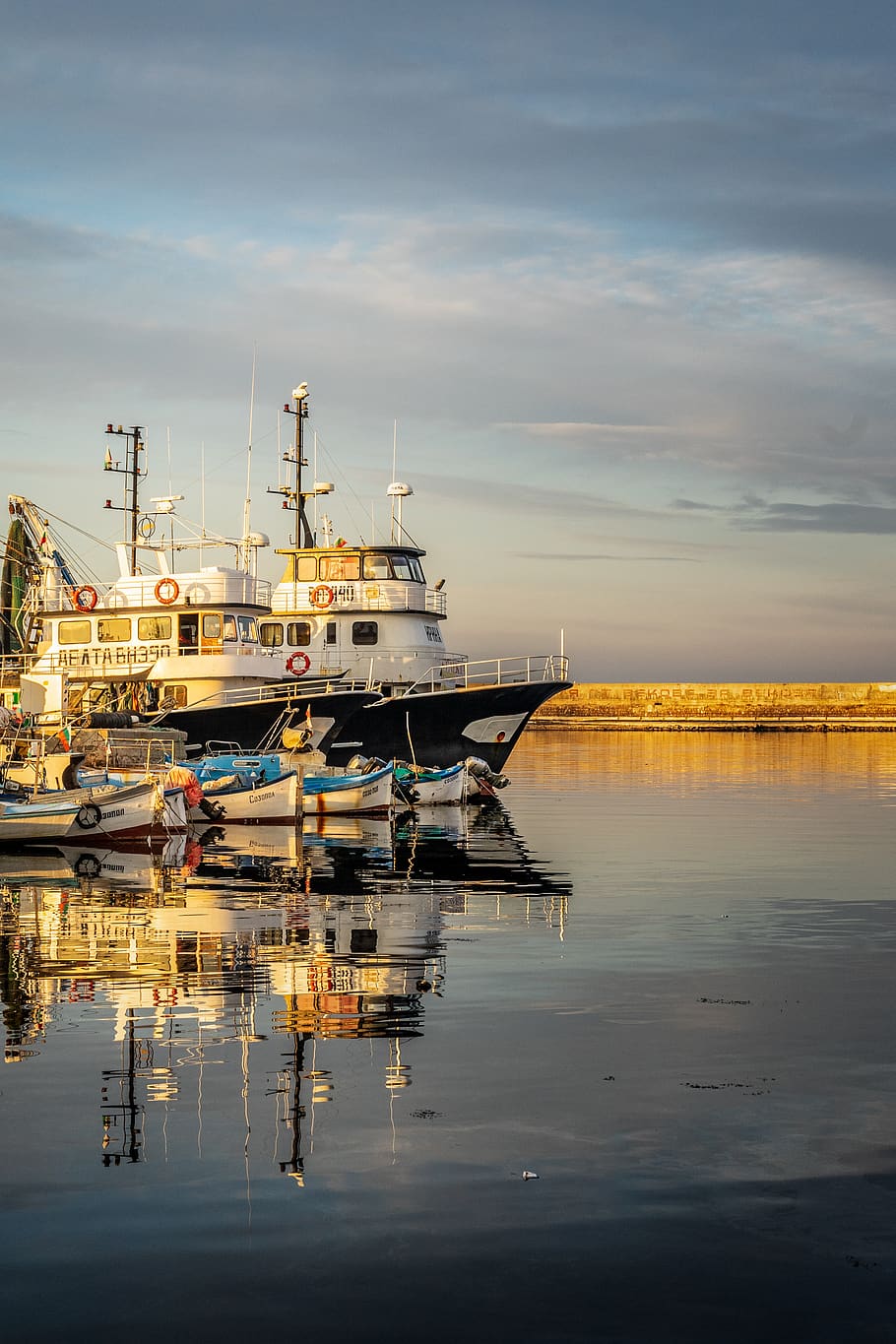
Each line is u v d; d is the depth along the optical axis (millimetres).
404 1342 7090
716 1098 10891
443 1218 8508
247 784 35312
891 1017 13602
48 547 48750
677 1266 7883
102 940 17609
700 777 55906
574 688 112938
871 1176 9227
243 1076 11391
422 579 51344
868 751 77875
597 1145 9781
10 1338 7094
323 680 44000
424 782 42344
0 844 29812
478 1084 11195
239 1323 7254
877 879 24531
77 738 35750
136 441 53719
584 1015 13609
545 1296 7547
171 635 42906
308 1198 8797
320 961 16250
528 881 24078
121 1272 7789
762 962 16438
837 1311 7395
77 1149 9656
